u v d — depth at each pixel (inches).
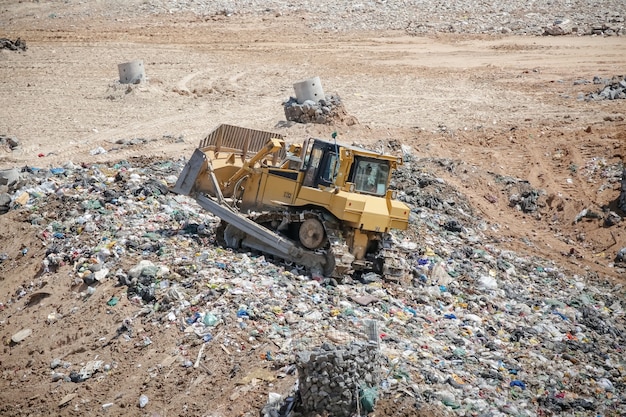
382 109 1198.9
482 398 470.6
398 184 875.4
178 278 578.9
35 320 588.4
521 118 1139.3
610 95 1222.9
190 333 519.5
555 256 802.2
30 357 550.9
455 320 580.7
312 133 1042.1
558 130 1075.9
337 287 583.8
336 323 524.7
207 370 487.2
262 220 626.2
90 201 725.3
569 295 687.7
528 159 1006.4
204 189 639.1
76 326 562.3
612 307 681.0
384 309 565.3
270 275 584.7
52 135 1047.0
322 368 429.1
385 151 982.4
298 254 602.5
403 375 469.7
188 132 1063.6
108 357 526.3
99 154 950.4
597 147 1008.9
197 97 1257.4
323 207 601.6
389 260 613.0
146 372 502.3
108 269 610.9
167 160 885.2
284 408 441.1
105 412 481.4
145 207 714.2
